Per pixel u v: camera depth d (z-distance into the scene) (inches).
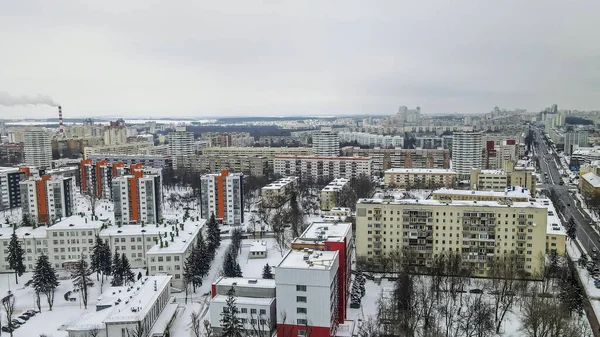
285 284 5772.6
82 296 7854.3
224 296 6402.6
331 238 6811.0
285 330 5836.6
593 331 6515.8
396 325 6505.9
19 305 7691.9
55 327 6860.2
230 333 5748.0
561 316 6220.5
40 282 7613.2
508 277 7519.7
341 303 6624.0
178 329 6692.9
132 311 6279.5
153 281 7396.7
